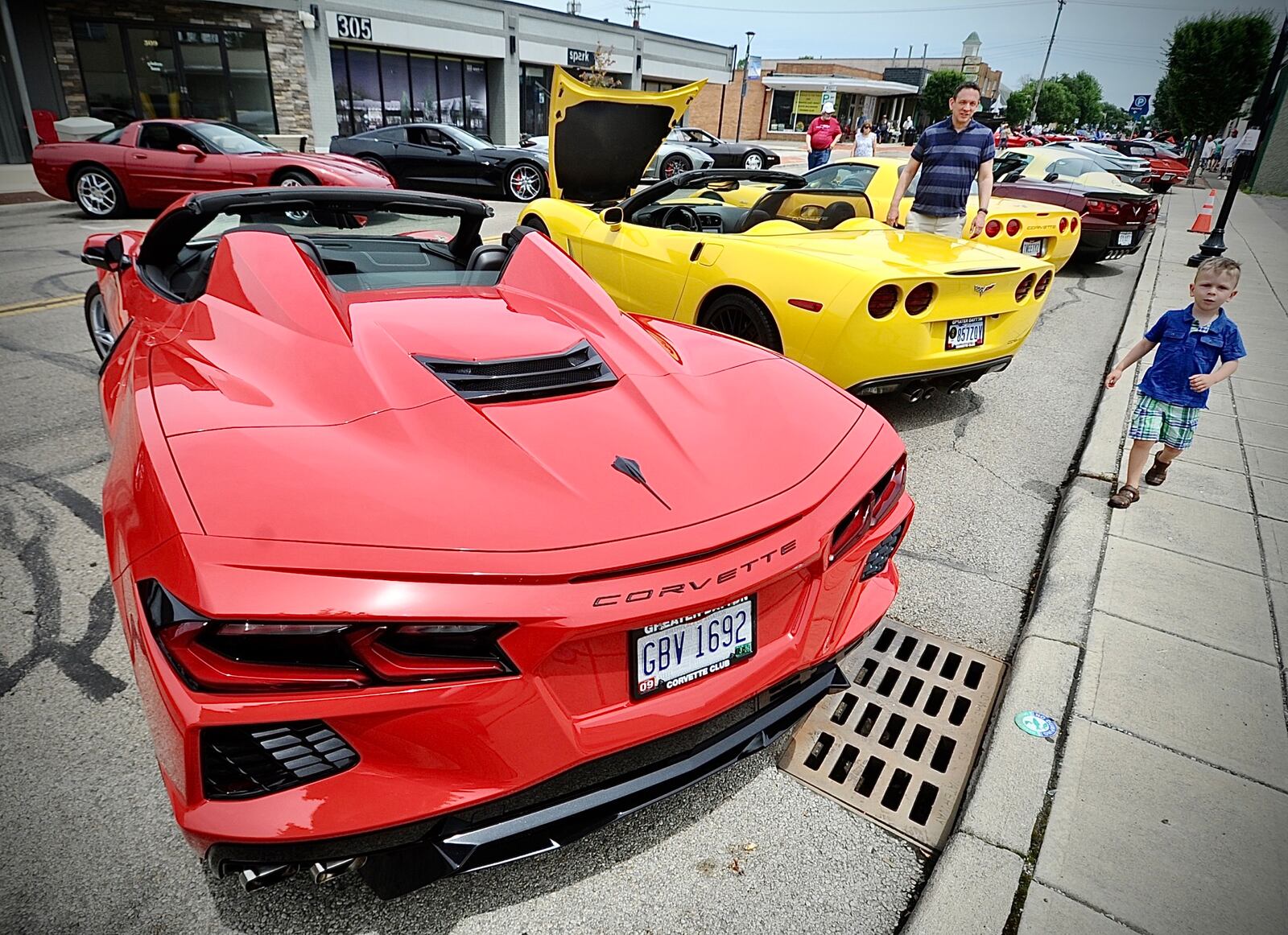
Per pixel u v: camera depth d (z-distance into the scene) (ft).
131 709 6.69
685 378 6.63
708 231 15.34
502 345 6.55
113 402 6.73
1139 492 11.32
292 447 4.84
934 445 13.38
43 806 5.71
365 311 6.92
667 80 103.65
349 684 3.89
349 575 3.93
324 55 62.90
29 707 6.66
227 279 7.08
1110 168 48.88
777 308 12.19
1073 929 5.07
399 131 40.47
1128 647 7.88
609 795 4.72
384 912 5.18
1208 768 6.44
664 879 5.53
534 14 80.02
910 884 5.58
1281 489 11.62
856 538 5.67
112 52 52.42
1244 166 30.58
